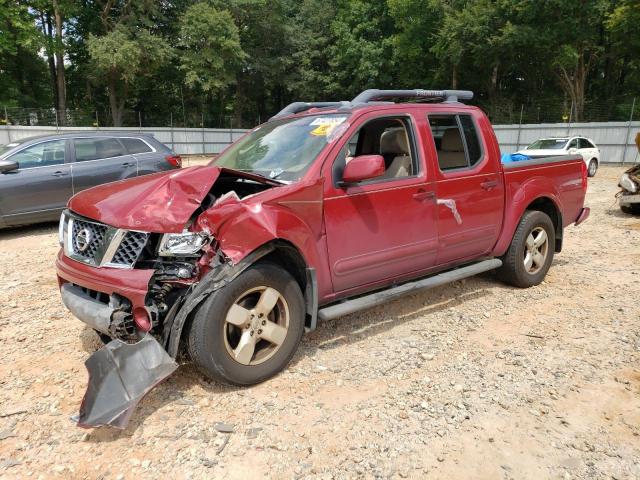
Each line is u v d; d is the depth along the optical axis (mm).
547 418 3082
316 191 3564
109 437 2879
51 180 8336
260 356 3424
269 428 2971
